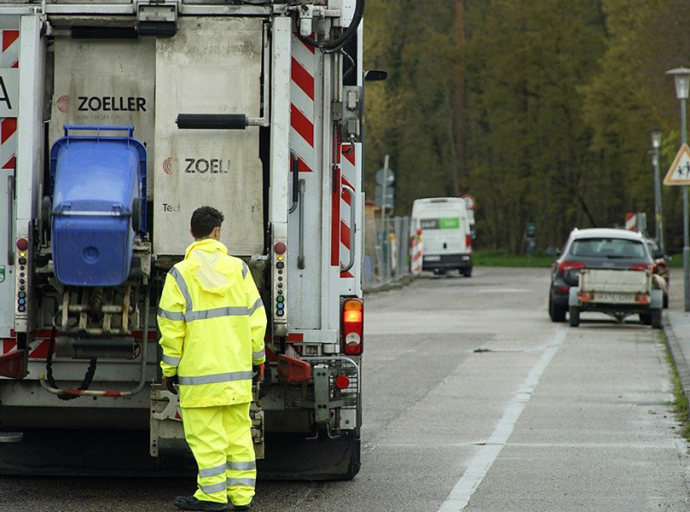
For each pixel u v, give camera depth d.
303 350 28.67
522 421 43.31
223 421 27.58
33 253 26.89
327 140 28.39
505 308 105.81
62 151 27.09
